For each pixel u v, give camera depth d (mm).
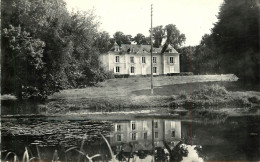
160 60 74625
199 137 14242
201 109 26078
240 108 26234
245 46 40125
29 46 25844
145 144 13016
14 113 24969
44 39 28438
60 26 29094
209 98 28906
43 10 27828
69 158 10562
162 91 36156
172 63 74438
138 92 36000
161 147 12438
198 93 30156
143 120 20266
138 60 72625
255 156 10578
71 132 15828
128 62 71625
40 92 29047
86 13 33031
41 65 27219
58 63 29266
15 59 27141
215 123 18297
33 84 28672
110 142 13453
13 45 25844
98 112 25172
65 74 31016
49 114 24312
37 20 27266
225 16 42250
